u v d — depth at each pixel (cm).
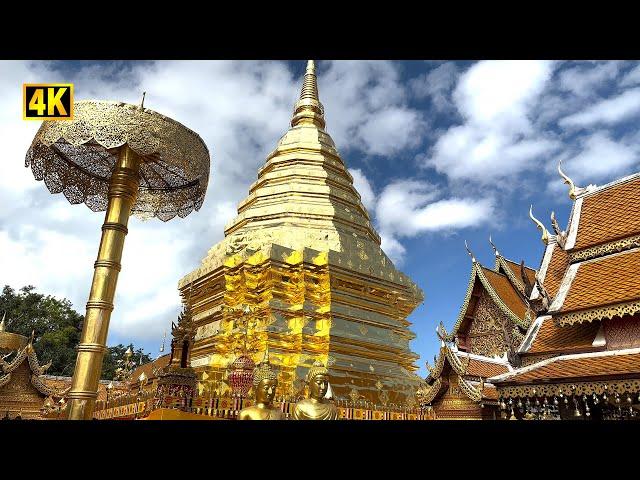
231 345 1406
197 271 1673
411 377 1602
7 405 2145
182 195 966
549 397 1084
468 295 2644
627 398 927
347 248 1625
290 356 1375
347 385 1380
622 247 1101
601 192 1258
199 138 764
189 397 898
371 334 1544
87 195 940
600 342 1087
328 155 2002
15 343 2197
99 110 679
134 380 1538
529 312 1942
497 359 1747
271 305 1412
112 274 660
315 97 2242
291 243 1578
